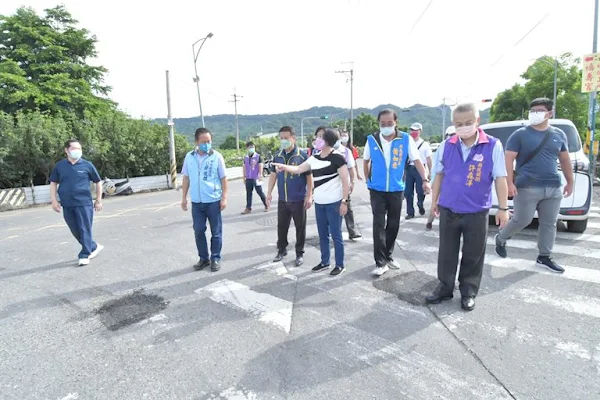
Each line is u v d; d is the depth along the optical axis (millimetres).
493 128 6152
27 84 18969
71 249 5844
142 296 3754
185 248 5629
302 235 4637
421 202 7336
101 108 22875
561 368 2330
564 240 5152
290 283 3961
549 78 35344
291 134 4664
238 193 13945
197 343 2791
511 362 2408
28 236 7074
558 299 3303
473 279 3227
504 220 3086
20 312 3471
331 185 4066
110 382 2354
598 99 16453
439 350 2574
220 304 3480
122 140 17359
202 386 2283
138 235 6699
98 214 9695
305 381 2291
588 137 11664
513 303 3256
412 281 3873
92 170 5035
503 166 3018
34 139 13820
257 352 2637
